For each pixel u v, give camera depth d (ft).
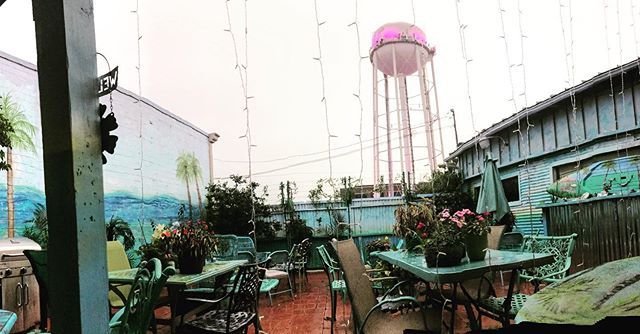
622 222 12.50
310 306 15.75
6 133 14.29
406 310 8.54
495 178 18.49
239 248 18.79
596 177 16.24
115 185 19.98
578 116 17.61
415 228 11.53
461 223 8.67
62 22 2.94
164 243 10.09
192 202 27.94
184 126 27.45
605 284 1.47
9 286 12.60
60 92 2.92
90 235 3.01
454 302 7.91
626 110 15.28
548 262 8.32
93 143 3.13
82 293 2.88
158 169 23.86
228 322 8.18
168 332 11.55
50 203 2.93
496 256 9.05
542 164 19.90
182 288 9.43
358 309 7.06
